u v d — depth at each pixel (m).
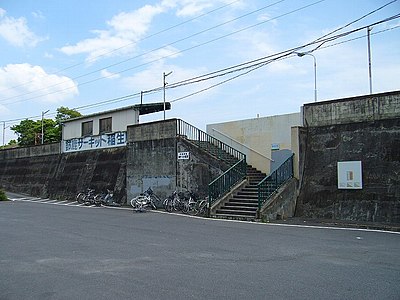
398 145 16.31
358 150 17.42
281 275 7.80
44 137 50.03
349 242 11.61
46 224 16.09
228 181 20.14
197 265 8.70
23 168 40.38
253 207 18.28
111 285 7.14
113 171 28.81
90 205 26.64
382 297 6.38
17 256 9.78
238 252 10.16
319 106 19.16
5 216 19.16
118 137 29.52
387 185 16.14
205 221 17.09
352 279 7.47
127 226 15.45
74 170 33.22
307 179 18.80
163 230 14.27
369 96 17.50
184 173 23.06
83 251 10.38
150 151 25.34
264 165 22.59
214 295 6.50
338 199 17.38
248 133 23.59
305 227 14.98
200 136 24.64
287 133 21.80
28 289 6.98
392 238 12.33
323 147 18.73
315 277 7.63
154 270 8.25
